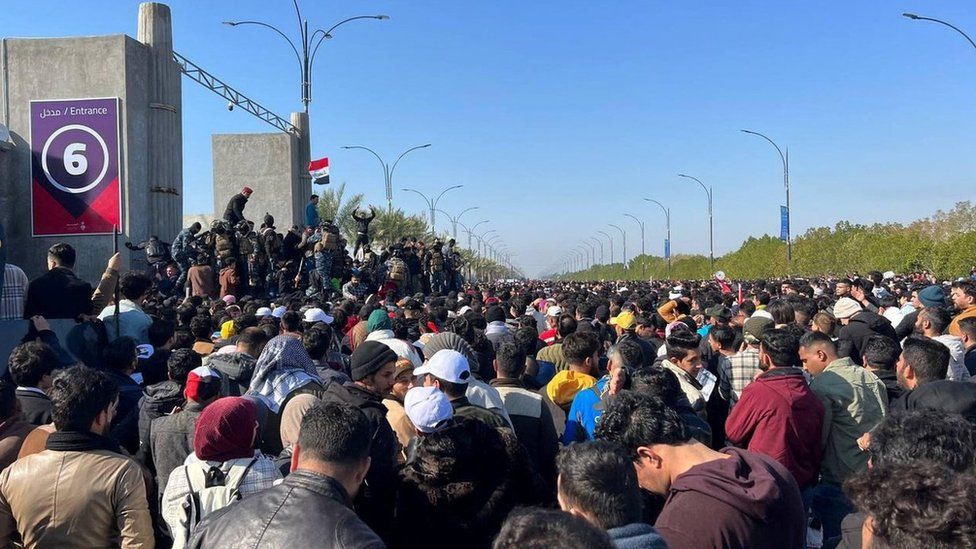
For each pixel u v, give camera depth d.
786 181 44.28
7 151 16.98
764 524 2.78
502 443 3.38
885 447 2.76
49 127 16.80
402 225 47.41
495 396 4.66
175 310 9.98
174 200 18.72
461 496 3.20
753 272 63.66
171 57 18.75
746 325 6.14
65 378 3.53
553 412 5.70
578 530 1.68
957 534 1.72
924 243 40.53
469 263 78.69
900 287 18.61
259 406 4.75
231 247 17.03
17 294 6.59
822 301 12.39
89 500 3.35
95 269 16.86
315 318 8.14
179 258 16.48
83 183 16.80
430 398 3.37
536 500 3.37
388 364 4.16
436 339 5.29
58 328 6.56
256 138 29.28
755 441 4.45
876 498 1.89
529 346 7.09
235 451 3.52
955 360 6.17
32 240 16.91
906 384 4.80
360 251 24.14
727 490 2.79
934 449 2.63
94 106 16.84
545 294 32.59
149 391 4.87
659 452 3.14
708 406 6.14
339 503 2.59
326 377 5.75
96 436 3.50
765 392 4.46
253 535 2.49
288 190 29.27
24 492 3.33
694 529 2.73
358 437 2.72
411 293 24.44
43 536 3.31
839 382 4.77
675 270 89.00
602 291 28.94
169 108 18.53
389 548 3.35
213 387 4.40
